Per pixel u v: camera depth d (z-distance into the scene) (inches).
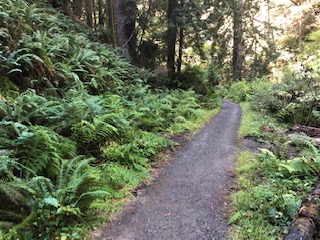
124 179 194.4
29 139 167.8
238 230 140.9
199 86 585.6
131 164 221.8
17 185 126.0
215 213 159.5
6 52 242.7
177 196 180.5
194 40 577.0
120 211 159.3
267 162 219.0
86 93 270.1
